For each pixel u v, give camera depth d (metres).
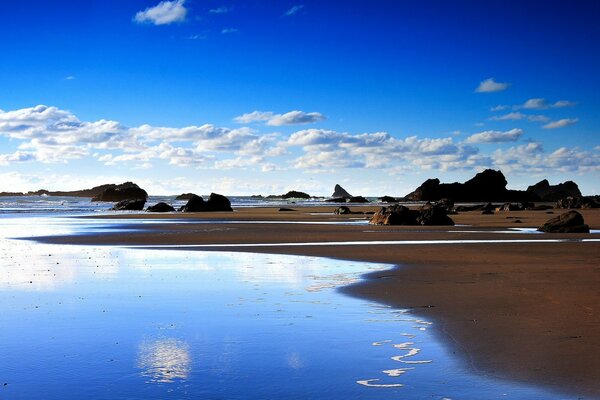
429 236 29.86
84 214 64.88
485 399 6.08
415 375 6.85
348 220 50.84
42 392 6.39
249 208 94.25
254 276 15.20
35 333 9.02
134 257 20.27
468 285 13.40
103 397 6.23
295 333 8.88
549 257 19.39
